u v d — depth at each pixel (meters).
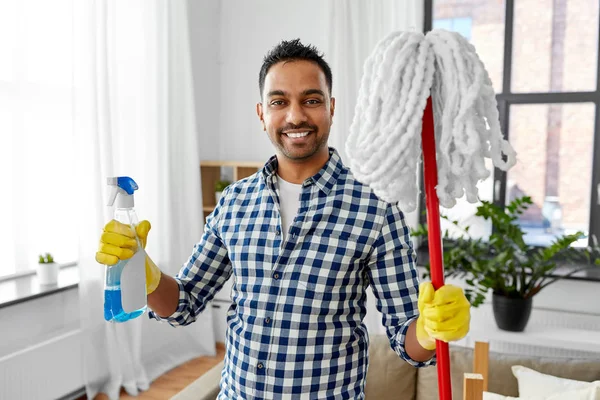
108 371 2.92
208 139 4.00
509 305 2.67
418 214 3.43
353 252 1.06
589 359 1.91
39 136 2.79
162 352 3.50
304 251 1.06
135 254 0.99
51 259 2.71
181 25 3.41
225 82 4.12
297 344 1.04
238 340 1.12
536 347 2.88
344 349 1.07
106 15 2.79
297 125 1.07
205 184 3.93
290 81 1.07
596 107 3.29
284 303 1.06
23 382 2.48
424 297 0.73
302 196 1.09
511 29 3.41
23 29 2.65
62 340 2.70
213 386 1.70
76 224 2.75
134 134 3.14
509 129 3.48
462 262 2.70
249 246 1.11
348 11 3.51
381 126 0.66
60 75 2.85
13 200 2.71
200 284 1.24
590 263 3.32
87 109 2.72
